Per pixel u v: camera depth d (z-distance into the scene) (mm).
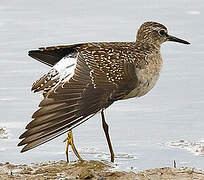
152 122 16250
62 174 12945
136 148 14828
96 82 11914
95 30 23109
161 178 12523
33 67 19828
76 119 11148
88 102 11484
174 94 17906
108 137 14156
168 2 26203
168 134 15562
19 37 22484
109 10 25391
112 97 11812
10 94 17953
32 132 10805
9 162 14117
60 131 10938
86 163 13641
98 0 26625
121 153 14531
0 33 22906
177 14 24734
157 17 24438
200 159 14156
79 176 12703
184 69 19484
